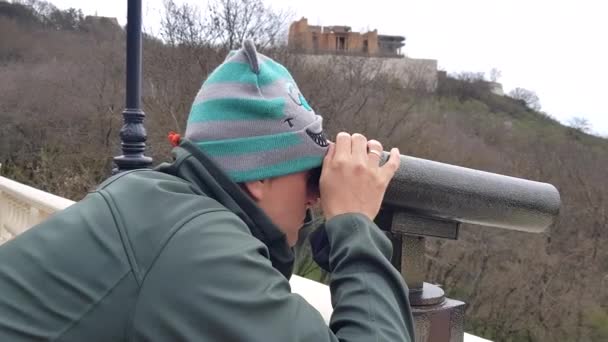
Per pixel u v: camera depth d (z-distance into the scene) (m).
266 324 0.94
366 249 1.12
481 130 23.72
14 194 6.20
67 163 18.09
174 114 15.30
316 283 2.31
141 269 0.97
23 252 1.03
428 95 26.03
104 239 1.00
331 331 1.02
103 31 23.44
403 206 1.47
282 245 1.17
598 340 15.70
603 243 16.66
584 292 16.20
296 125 1.16
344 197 1.20
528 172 18.53
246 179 1.13
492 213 1.53
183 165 1.14
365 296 1.07
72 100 19.64
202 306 0.93
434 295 1.55
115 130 18.62
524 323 16.31
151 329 0.94
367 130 17.05
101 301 0.96
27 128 19.58
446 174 1.47
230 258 0.96
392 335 1.03
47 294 0.98
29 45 23.95
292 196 1.20
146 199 1.05
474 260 16.61
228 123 1.13
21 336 0.96
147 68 16.06
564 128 24.73
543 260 16.48
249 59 1.15
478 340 2.01
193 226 1.00
